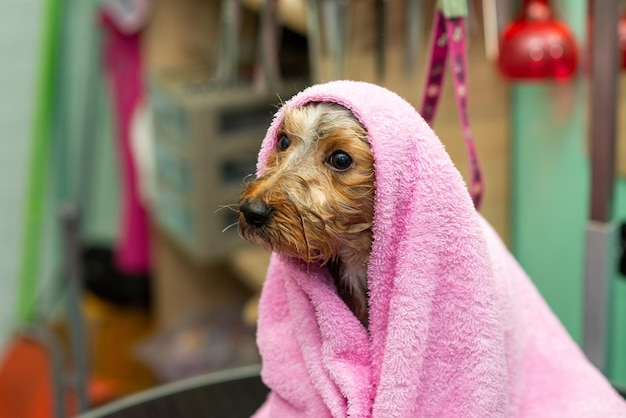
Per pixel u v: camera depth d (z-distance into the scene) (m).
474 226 0.75
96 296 2.46
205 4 2.10
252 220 0.80
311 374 0.79
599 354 1.07
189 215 1.97
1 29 2.30
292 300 0.81
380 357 0.78
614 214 1.05
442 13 0.86
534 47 1.29
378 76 1.40
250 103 1.89
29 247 2.24
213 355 2.02
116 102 2.23
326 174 0.80
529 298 0.87
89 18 2.39
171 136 1.98
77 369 1.48
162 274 2.25
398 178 0.74
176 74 2.07
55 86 2.24
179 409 1.09
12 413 1.94
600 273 1.05
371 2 1.39
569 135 1.47
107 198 2.54
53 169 2.38
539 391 0.84
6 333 2.47
